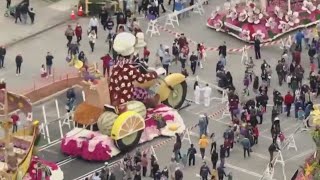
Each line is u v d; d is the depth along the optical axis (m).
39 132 70.38
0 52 84.88
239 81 84.56
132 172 69.38
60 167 71.56
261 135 76.31
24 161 66.81
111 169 71.38
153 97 76.75
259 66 87.31
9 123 66.38
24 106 70.19
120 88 74.62
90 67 76.06
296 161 73.31
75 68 84.25
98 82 73.62
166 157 73.31
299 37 88.44
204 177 69.31
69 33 88.00
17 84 82.75
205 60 87.56
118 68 75.00
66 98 80.31
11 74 84.56
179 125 76.12
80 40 89.94
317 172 66.25
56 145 74.25
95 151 72.00
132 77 75.06
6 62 86.56
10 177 64.56
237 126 74.00
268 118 78.62
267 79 82.25
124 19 90.81
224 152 71.31
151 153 72.88
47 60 83.50
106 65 79.56
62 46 89.88
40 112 78.81
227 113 78.44
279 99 78.31
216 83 83.69
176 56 86.06
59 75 83.69
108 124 72.44
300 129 76.50
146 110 75.56
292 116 78.88
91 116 73.50
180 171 68.88
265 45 90.69
